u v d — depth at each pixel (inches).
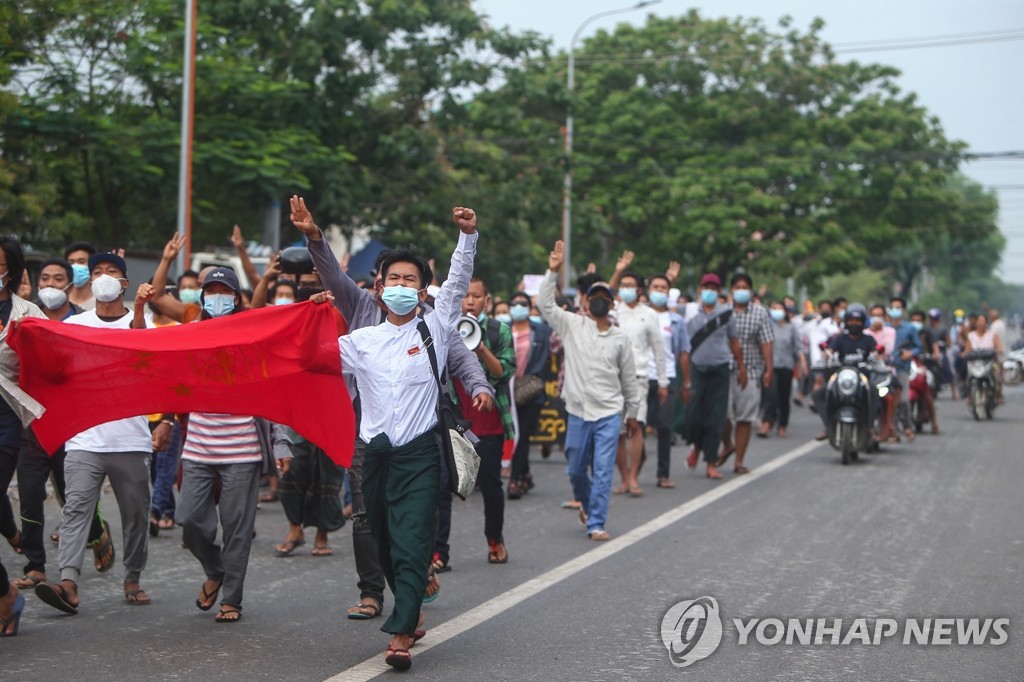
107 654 237.9
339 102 1045.8
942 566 327.9
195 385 259.3
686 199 1587.1
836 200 1704.0
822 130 1717.5
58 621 266.7
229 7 973.8
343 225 1075.9
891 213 1737.2
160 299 328.8
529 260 1200.8
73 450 270.7
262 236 959.6
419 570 229.1
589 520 376.8
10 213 722.2
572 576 316.8
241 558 269.0
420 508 231.9
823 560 336.2
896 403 636.7
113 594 296.0
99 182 924.6
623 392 384.8
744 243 1635.1
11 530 270.5
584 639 252.4
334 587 307.0
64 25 810.8
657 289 501.4
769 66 1715.1
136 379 258.4
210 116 928.9
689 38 1734.7
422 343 238.4
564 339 385.7
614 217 1667.1
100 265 324.5
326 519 346.6
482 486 334.0
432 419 237.3
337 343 246.1
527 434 466.6
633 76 1728.6
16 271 260.2
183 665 229.8
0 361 248.8
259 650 242.4
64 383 257.1
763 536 374.6
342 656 238.1
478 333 327.6
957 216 1820.9
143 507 277.7
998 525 394.6
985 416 853.8
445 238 1146.7
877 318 641.6
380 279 243.9
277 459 285.3
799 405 960.3
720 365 509.0
